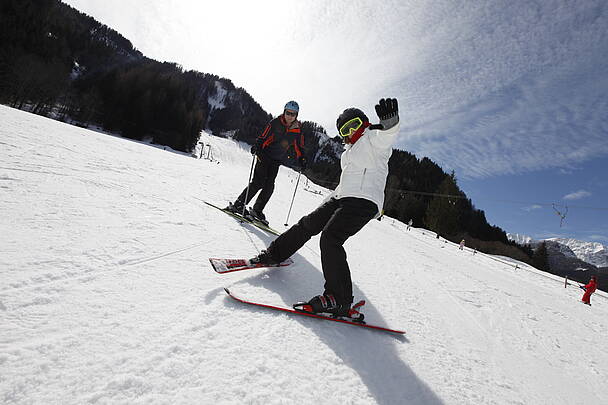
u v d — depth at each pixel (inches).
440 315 109.7
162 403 38.4
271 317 67.1
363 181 79.8
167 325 54.0
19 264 60.1
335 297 74.7
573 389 81.4
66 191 115.3
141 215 113.0
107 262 71.0
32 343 42.2
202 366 46.4
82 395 36.6
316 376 52.1
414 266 203.8
